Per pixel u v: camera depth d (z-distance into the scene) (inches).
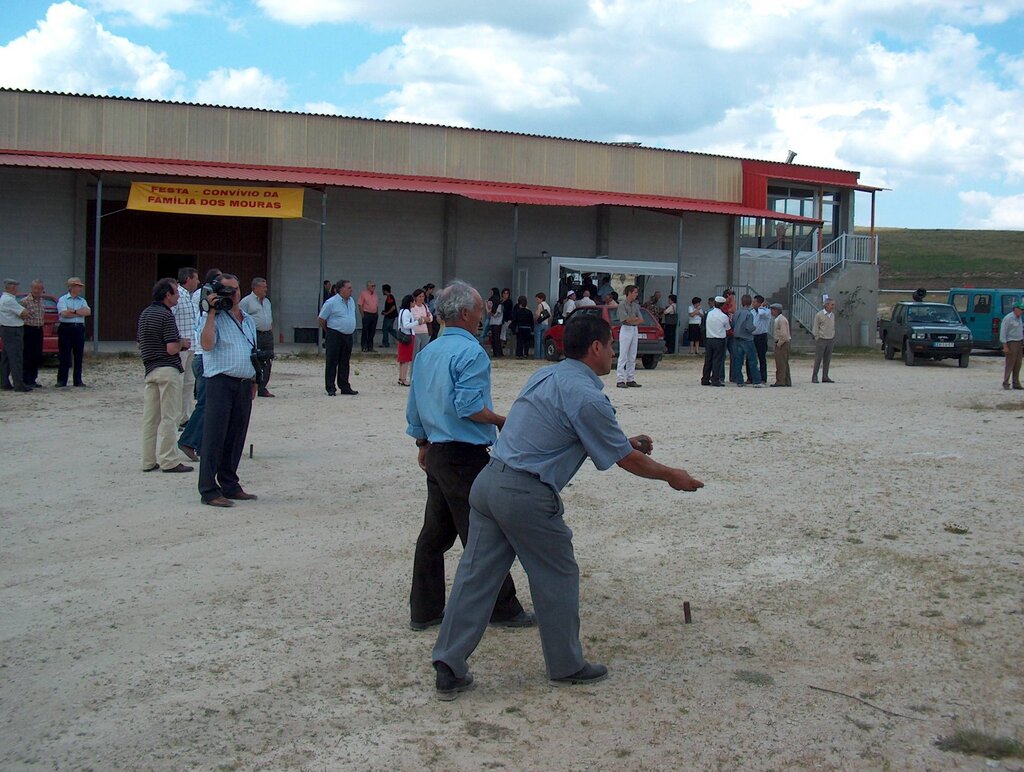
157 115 1081.4
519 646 232.2
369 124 1187.3
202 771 171.6
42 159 968.3
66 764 173.5
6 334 659.4
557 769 173.9
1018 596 264.1
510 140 1273.4
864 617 250.8
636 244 1366.9
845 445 500.4
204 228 1149.7
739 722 192.1
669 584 276.5
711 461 454.6
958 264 3661.4
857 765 175.9
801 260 1476.4
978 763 176.4
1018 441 515.2
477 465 230.1
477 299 234.7
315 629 240.1
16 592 264.7
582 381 199.5
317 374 826.2
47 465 428.8
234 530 328.5
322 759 176.4
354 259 1191.6
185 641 231.0
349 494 384.8
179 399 418.9
